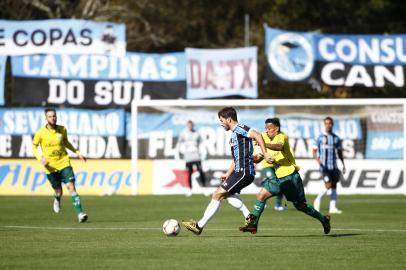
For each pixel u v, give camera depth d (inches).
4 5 4379.9
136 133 3063.5
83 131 3154.5
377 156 3166.8
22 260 1210.0
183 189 3095.5
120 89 3164.4
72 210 2290.8
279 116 3179.1
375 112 3171.8
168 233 1533.0
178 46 4931.1
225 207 2472.9
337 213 2215.8
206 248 1353.3
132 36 4722.0
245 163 1467.8
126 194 3075.8
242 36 4982.8
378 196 2987.2
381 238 1523.1
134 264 1168.2
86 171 3105.3
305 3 4503.0
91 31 3144.7
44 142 1905.8
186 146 2928.2
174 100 3078.2
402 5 4439.0
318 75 3179.1
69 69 3149.6
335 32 4547.2
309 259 1224.2
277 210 2340.1
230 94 3147.1
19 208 2373.3
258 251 1316.4
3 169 3093.0
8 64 4040.4
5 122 3125.0
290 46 3169.3
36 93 3137.3
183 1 4968.0
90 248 1354.6
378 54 3189.0
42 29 3125.0
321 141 2244.1
